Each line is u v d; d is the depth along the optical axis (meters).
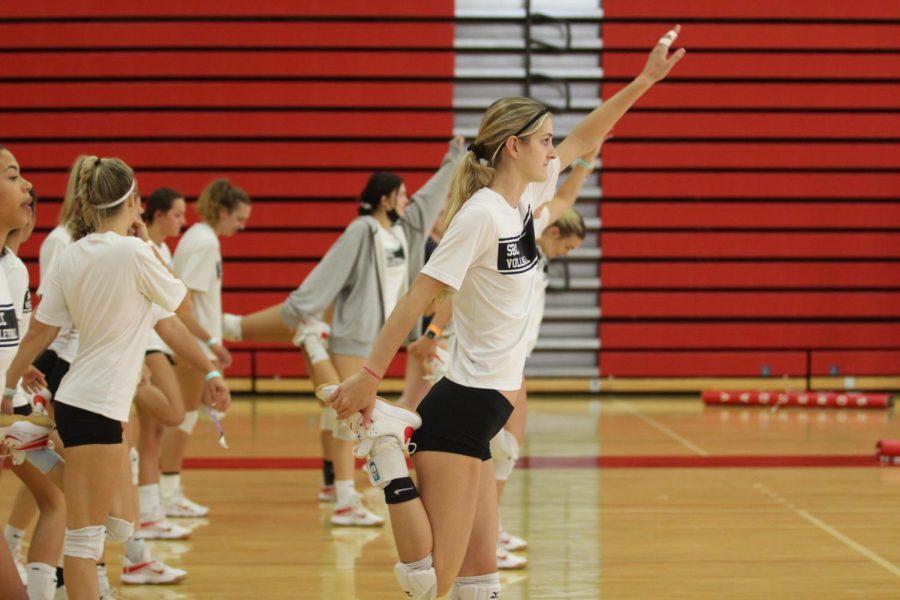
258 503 9.44
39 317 5.55
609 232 16.77
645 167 16.78
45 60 16.52
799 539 7.91
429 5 16.73
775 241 16.80
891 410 15.29
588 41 16.84
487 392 4.76
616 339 16.83
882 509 8.88
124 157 16.59
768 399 15.55
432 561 4.72
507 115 4.85
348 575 7.08
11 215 4.99
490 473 5.07
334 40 16.67
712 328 16.80
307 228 16.73
